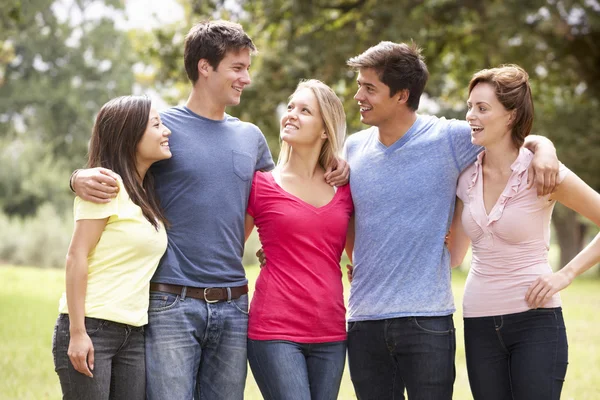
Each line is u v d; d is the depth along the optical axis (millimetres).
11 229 24828
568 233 29188
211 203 4062
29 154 33312
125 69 40531
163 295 3951
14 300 13375
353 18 16531
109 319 3738
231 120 4332
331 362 4125
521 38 15680
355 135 4504
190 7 16703
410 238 4090
